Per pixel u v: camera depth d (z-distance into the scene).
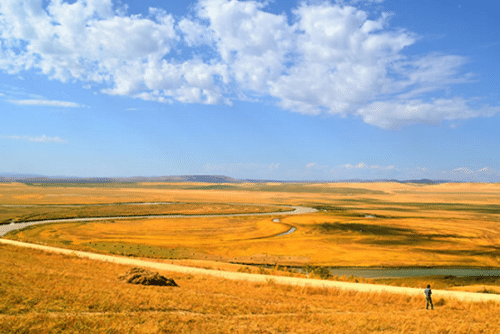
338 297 27.31
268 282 31.72
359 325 18.23
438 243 77.19
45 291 18.52
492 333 18.09
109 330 13.63
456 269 58.38
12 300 15.98
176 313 17.72
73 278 24.00
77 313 15.56
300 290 29.03
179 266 42.94
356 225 101.00
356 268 58.53
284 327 16.97
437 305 26.02
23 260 31.06
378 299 27.17
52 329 13.07
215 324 16.28
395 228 96.00
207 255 66.31
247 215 129.12
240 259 63.62
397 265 60.12
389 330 17.69
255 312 20.00
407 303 26.31
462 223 107.06
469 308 24.64
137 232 88.06
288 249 71.19
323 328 17.17
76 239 77.31
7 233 82.12
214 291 25.62
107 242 75.06
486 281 50.22
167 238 81.38
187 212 135.25
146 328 14.34
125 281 25.78
